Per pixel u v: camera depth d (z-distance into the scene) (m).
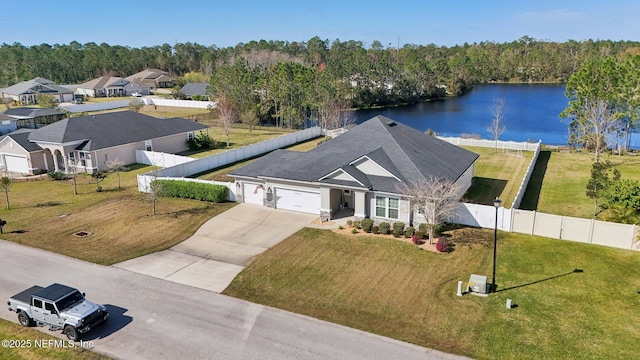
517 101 116.62
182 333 18.67
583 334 18.09
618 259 24.56
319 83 83.69
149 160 48.56
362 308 20.39
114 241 28.67
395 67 126.44
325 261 25.14
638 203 26.72
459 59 154.62
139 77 138.62
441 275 23.28
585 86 51.22
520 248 26.22
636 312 19.58
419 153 33.88
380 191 29.25
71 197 37.88
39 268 24.84
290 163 35.25
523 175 43.03
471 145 58.06
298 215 32.44
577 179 41.38
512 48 189.75
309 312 20.16
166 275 23.88
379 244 27.06
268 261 25.30
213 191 35.41
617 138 53.56
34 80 106.25
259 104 85.25
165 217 32.56
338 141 36.78
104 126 48.88
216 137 66.12
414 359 16.77
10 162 47.22
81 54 167.38
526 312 19.73
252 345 17.80
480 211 29.39
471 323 19.03
